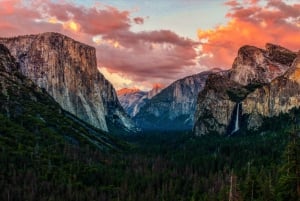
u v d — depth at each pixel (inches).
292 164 2760.8
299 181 2726.4
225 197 5014.8
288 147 2795.3
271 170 7007.9
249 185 4042.8
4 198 7485.2
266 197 3585.1
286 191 2783.0
